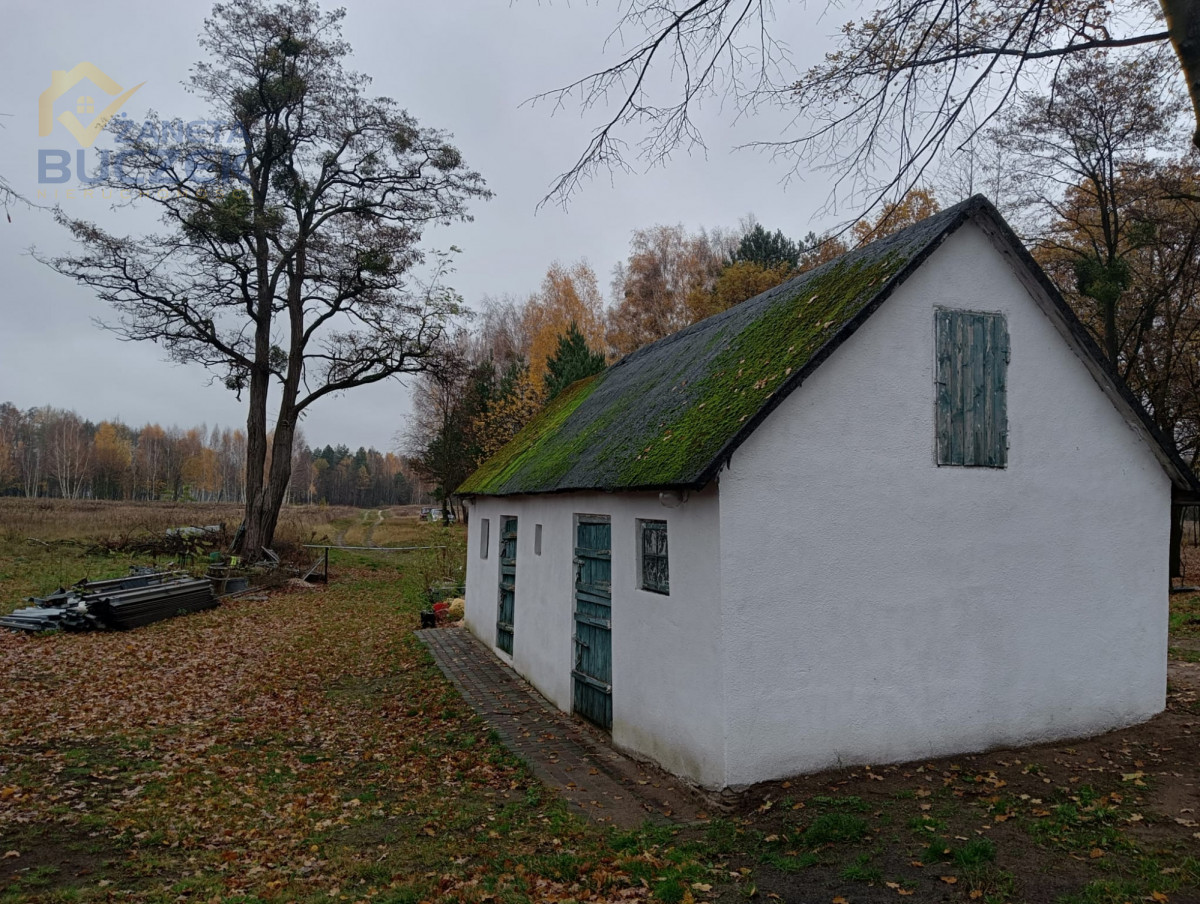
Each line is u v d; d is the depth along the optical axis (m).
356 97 24.56
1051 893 4.30
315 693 10.66
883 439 6.57
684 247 43.09
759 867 4.86
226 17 22.98
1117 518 7.50
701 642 6.25
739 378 7.07
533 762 7.44
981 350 6.98
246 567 22.88
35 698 9.62
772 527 6.15
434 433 46.62
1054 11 5.47
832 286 7.36
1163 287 17.66
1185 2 3.97
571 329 33.72
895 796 5.80
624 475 7.31
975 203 6.64
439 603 18.19
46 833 5.67
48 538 25.75
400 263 25.41
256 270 24.95
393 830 5.88
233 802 6.44
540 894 4.61
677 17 5.42
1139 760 6.51
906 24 5.45
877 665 6.47
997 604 6.94
